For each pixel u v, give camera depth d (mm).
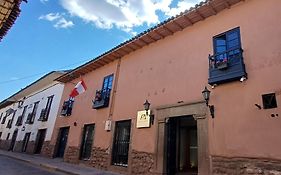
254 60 6480
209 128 6910
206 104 7164
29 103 21750
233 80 6699
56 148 14539
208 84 7371
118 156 9789
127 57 11508
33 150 17188
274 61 6082
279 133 5461
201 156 6844
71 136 13258
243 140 6055
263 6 6855
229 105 6633
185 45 8727
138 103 9656
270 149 5500
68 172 9258
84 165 11250
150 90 9367
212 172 6445
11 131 23234
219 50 7535
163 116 8414
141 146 8773
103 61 12672
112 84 11680
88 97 13211
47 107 17766
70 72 14852
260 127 5824
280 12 6410
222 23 7773
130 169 8797
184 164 9242
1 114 29172
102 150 10539
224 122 6602
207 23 8273
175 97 8273
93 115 12141
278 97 5727
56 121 15680
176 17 8484
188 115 7695
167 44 9531
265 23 6625
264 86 6059
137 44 10602
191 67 8148
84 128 12523
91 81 13594
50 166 10570
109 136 10492
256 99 6105
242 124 6199
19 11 4812
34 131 18375
